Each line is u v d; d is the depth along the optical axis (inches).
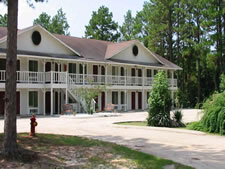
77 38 1476.4
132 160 355.3
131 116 1053.8
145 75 1577.3
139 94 1555.1
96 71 1362.0
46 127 701.3
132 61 1460.4
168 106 734.5
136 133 603.8
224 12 1646.2
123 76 1366.9
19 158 333.7
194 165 339.0
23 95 1090.7
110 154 386.3
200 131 614.5
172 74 1679.4
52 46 1174.3
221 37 1699.1
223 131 578.6
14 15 348.8
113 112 1230.9
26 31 1085.8
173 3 1886.1
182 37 1931.6
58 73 1087.6
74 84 1152.8
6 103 345.1
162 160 355.9
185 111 1403.8
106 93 1285.7
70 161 346.9
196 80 2086.6
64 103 1185.4
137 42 1494.8
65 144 447.2
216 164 343.9
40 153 374.0
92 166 327.6
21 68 1083.9
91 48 1409.9
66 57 1150.3
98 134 588.4
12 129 343.6
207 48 1784.0
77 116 968.3
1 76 979.3
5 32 1157.7
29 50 1097.4
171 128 658.2
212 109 617.9
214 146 459.8
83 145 443.2
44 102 1075.9
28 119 908.6
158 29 1908.2
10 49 345.7
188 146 459.5
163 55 2107.5
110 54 1379.2
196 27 1862.7
